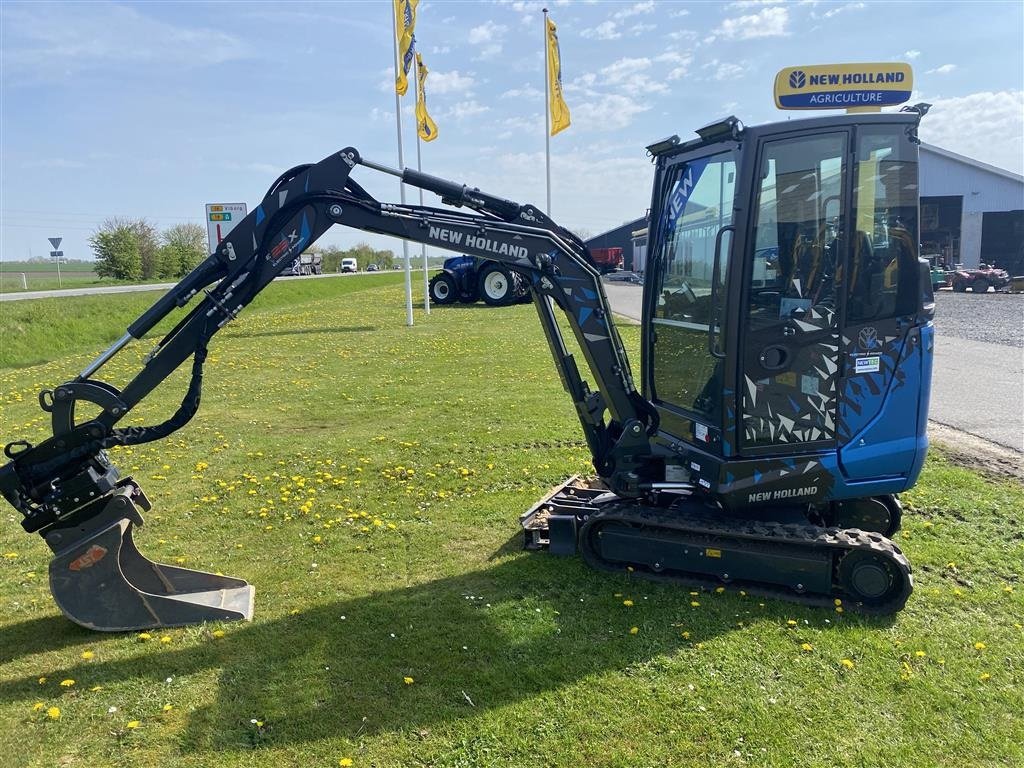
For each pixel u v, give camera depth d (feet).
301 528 18.39
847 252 12.97
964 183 111.65
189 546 17.35
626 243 201.67
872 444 13.71
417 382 37.86
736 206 12.75
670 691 11.10
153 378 12.98
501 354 46.39
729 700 10.87
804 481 13.67
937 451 23.52
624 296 102.73
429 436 26.84
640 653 12.16
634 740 10.06
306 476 22.56
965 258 113.09
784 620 13.14
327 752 9.98
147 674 11.97
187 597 14.20
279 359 46.68
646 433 14.88
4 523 19.16
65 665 12.30
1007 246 110.93
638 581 14.78
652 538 14.62
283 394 35.68
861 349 13.34
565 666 11.84
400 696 11.17
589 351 14.28
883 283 13.24
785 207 12.77
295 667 12.04
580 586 14.65
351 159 13.12
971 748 9.81
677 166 15.34
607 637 12.70
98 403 12.76
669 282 15.87
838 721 10.39
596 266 14.53
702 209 14.33
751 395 13.30
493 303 81.00
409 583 15.12
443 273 84.89
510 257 13.67
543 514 17.43
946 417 28.19
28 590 15.33
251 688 11.50
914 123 12.77
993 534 16.99
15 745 10.25
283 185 13.10
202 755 10.00
